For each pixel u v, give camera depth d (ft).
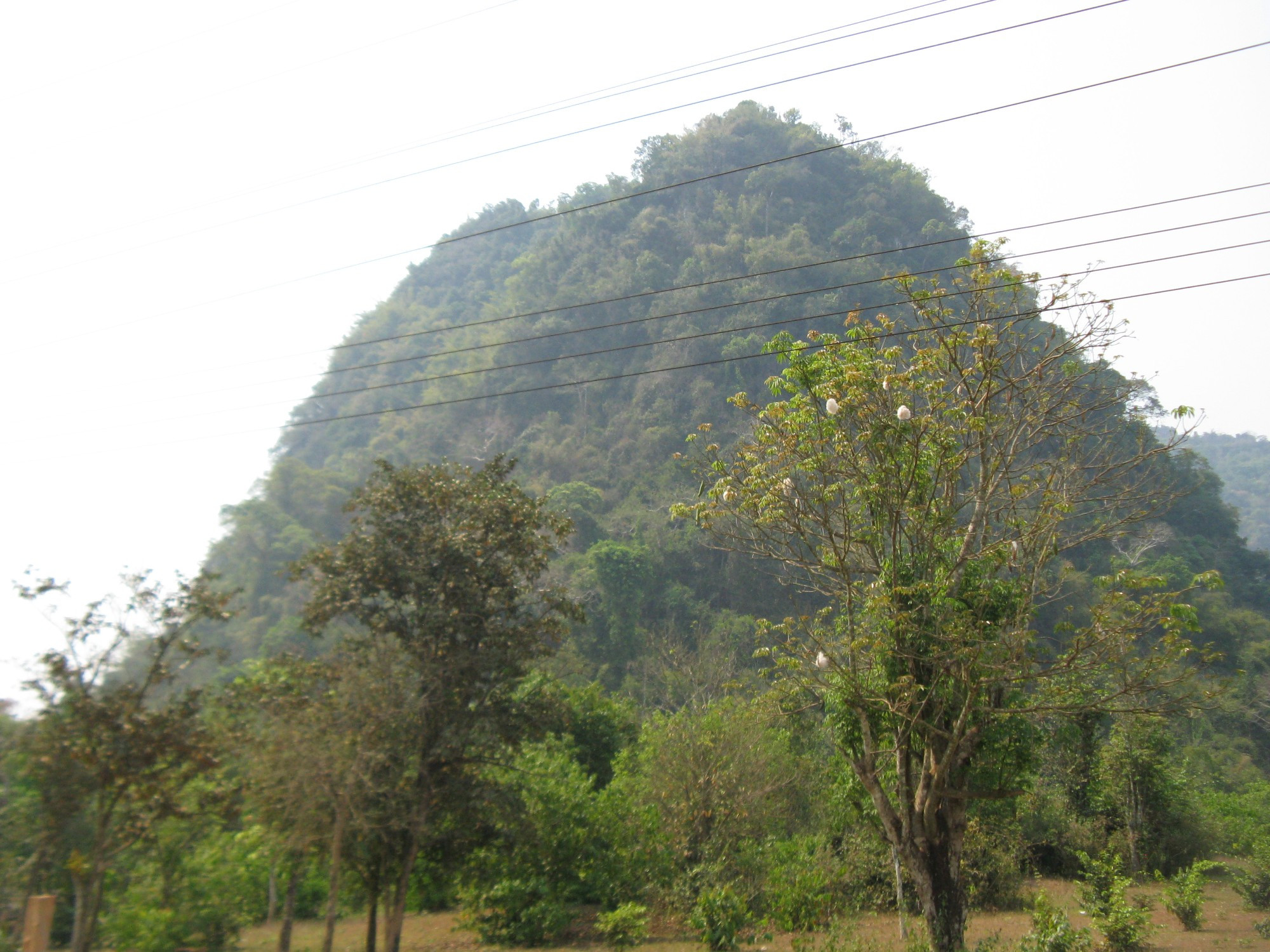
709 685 104.32
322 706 42.78
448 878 52.08
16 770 38.73
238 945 47.60
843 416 41.09
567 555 179.52
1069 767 81.35
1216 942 51.19
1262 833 77.92
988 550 40.11
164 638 40.37
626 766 75.87
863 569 43.11
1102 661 37.04
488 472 54.13
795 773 68.80
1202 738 138.72
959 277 46.57
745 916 51.98
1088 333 41.39
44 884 39.45
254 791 41.32
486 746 48.32
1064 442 44.98
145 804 39.83
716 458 45.03
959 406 43.50
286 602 140.26
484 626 49.06
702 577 179.73
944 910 39.91
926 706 40.83
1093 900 51.39
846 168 300.40
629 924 51.57
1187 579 157.99
